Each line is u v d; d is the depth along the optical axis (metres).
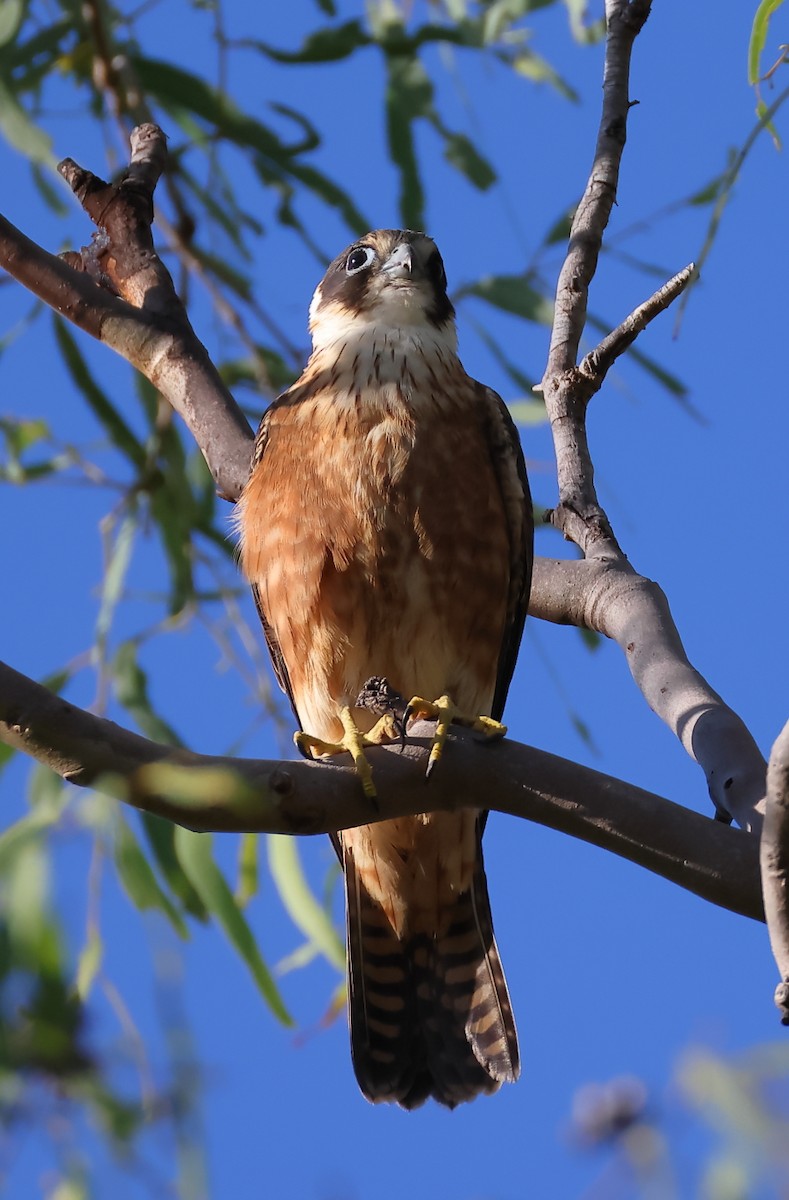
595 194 9.43
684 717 7.80
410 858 9.05
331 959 9.12
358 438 9.26
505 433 9.62
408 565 9.15
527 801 6.37
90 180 10.50
